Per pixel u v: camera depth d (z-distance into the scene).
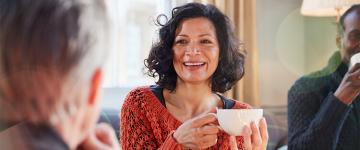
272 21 2.38
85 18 0.45
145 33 2.12
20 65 0.44
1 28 0.44
